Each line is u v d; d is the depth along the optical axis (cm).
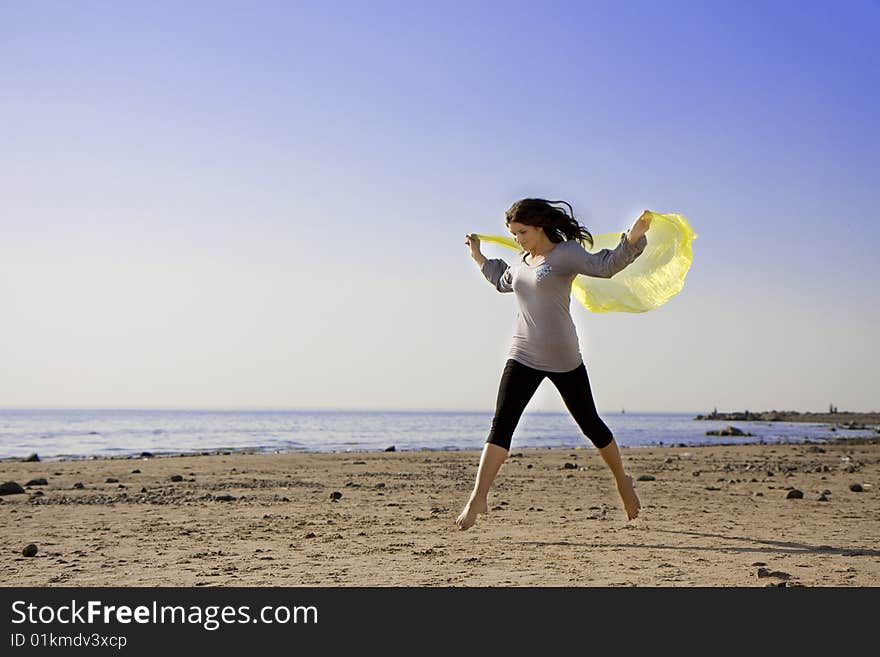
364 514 759
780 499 898
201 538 618
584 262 518
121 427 5997
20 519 729
